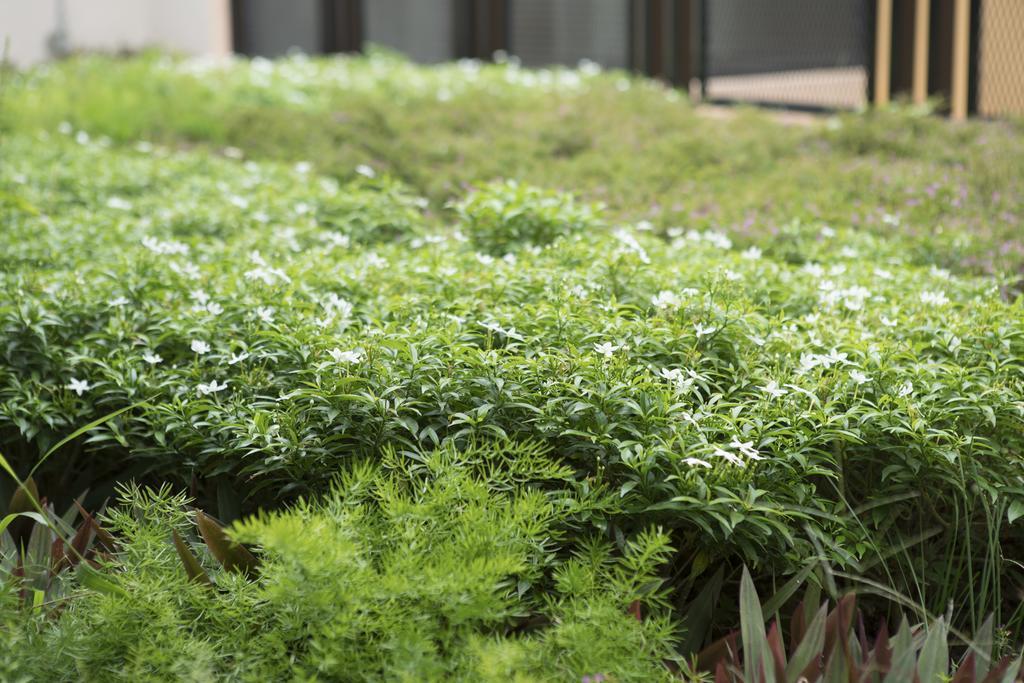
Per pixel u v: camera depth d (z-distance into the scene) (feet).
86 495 10.65
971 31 28.89
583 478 9.34
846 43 32.65
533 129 26.11
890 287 12.98
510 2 44.39
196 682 6.79
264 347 10.80
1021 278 14.17
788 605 9.30
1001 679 7.46
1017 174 19.86
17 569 8.21
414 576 7.13
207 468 9.98
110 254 14.55
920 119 24.77
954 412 9.50
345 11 47.93
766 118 27.68
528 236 14.89
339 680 6.86
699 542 9.11
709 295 11.31
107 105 27.84
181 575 7.79
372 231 16.74
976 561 9.67
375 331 10.28
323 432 9.57
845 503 9.09
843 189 19.88
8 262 14.26
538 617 8.10
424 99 30.50
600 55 41.55
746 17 35.81
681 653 8.51
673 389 9.75
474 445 8.87
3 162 20.93
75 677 7.08
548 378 9.54
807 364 9.89
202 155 22.74
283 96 32.71
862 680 7.30
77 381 10.66
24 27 44.14
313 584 6.90
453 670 6.92
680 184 21.25
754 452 8.59
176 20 49.55
